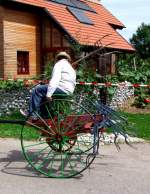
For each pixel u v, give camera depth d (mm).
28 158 8352
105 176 7988
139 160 9352
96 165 8781
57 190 7078
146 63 24453
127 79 20719
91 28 25125
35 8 22875
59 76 8352
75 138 8383
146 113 17891
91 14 27562
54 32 23203
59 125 8242
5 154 9750
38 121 8273
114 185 7406
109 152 10070
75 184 7441
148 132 12852
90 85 15844
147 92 20625
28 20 22969
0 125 13383
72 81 8609
